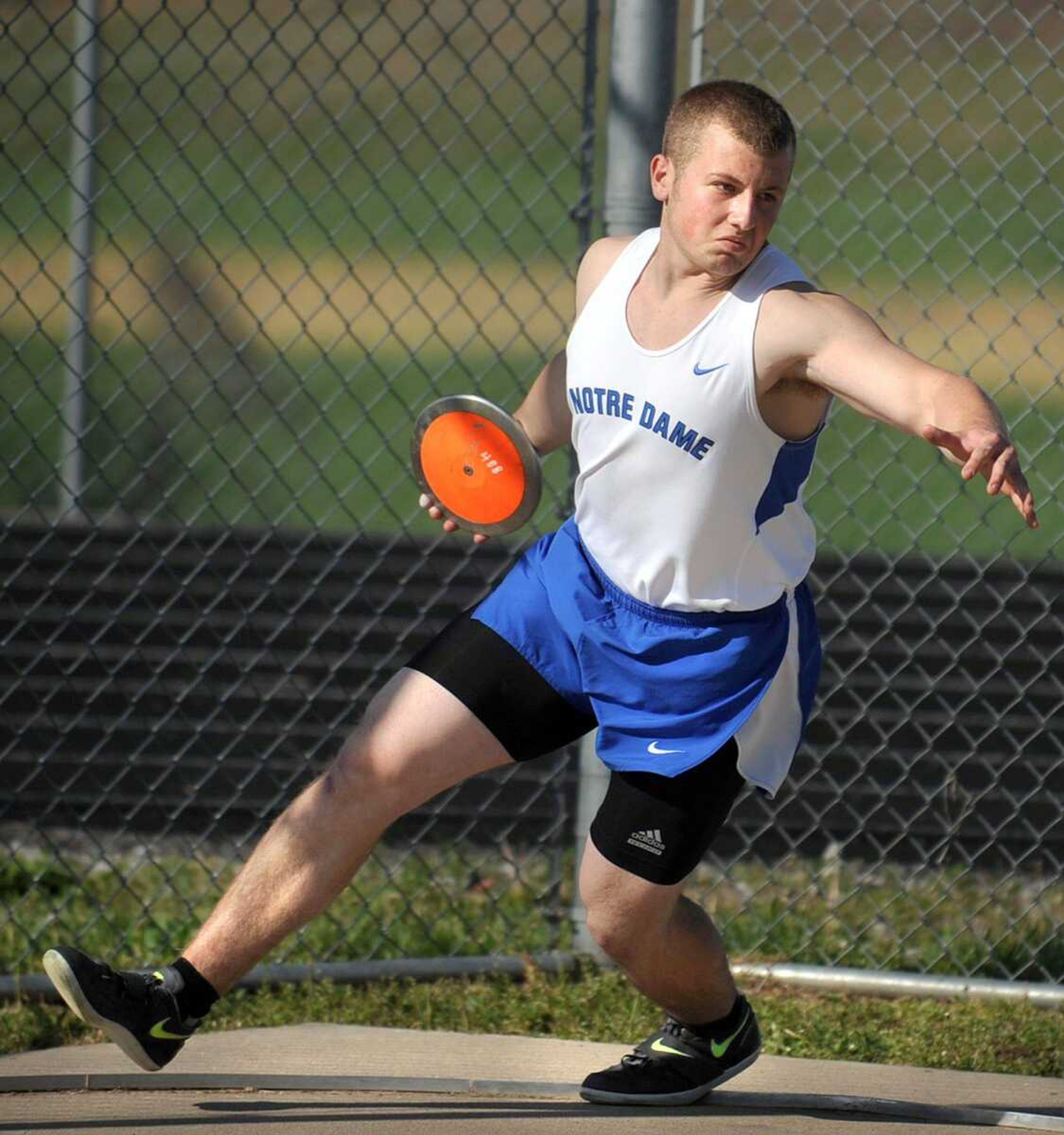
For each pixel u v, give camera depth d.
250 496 21.75
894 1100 13.12
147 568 29.78
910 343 61.09
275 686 24.59
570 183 82.00
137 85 19.09
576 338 11.37
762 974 16.61
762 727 11.54
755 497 11.02
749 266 10.90
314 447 51.25
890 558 30.03
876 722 25.16
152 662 26.45
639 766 11.35
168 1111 12.45
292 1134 11.76
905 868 21.08
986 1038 15.16
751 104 10.51
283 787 21.94
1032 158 19.20
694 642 11.38
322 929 18.16
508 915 18.61
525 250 77.56
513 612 11.78
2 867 19.73
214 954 11.52
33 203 77.00
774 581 11.45
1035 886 20.30
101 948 17.59
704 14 16.58
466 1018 15.51
